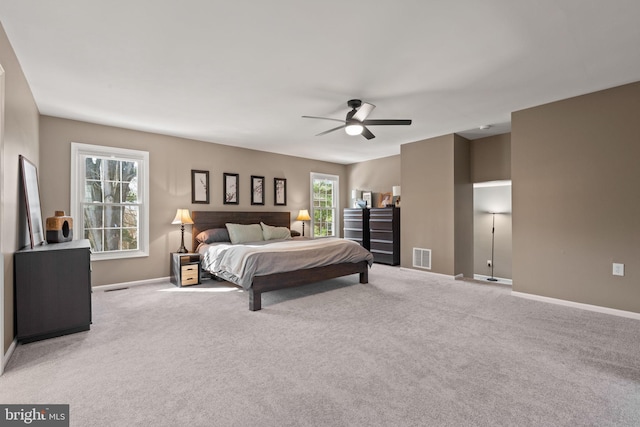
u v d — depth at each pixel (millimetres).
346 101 3498
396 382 1894
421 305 3488
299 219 6469
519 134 3824
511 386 1847
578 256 3391
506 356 2230
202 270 4758
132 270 4523
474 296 3865
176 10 1938
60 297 2635
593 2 1889
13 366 2111
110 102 3496
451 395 1758
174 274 4598
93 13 1965
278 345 2436
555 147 3545
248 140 5305
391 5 1901
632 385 1854
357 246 4480
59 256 2641
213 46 2373
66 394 1782
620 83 3066
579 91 3260
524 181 3789
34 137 3348
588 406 1656
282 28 2141
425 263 5391
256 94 3299
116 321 3000
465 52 2467
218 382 1904
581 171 3365
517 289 3865
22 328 2457
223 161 5562
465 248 5273
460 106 3689
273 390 1815
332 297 3830
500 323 2900
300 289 4238
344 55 2506
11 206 2385
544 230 3635
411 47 2389
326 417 1573
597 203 3268
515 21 2072
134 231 4605
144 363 2150
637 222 3041
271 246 3945
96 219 4277
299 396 1755
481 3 1888
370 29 2154
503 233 6254
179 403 1695
